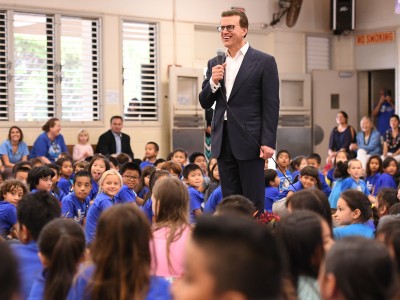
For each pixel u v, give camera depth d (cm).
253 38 1109
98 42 961
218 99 378
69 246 223
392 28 1119
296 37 1142
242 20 367
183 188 288
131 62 992
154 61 1009
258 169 370
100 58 962
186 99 1014
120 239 203
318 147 1145
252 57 368
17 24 897
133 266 202
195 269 118
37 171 496
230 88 370
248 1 1091
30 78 908
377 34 1140
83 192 497
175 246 270
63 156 725
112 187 464
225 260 116
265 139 362
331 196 632
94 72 959
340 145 1034
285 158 719
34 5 905
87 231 438
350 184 623
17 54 897
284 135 1112
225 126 373
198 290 117
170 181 288
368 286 143
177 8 1026
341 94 1160
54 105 927
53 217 282
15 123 892
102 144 917
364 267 144
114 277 201
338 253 148
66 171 645
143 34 1002
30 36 909
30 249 259
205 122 1023
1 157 828
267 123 363
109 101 970
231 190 379
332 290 147
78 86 947
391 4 1117
